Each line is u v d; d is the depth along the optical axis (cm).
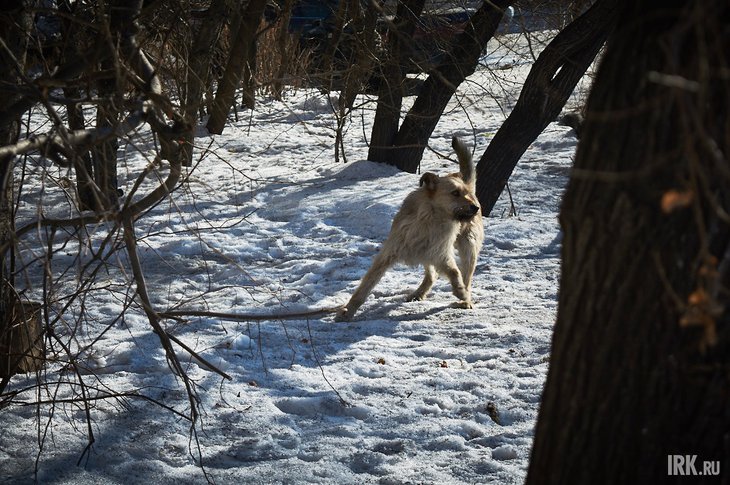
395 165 2502
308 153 2831
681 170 428
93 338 1223
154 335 1240
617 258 459
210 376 1081
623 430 473
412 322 1341
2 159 568
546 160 2684
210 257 1744
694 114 356
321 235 1903
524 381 1069
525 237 1903
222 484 808
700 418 459
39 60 945
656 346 457
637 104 439
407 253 1366
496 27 2127
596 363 477
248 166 2627
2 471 822
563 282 501
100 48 672
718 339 448
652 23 439
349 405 997
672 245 441
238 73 2150
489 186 2089
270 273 1636
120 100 640
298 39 3369
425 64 1103
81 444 884
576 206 477
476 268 1689
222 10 2008
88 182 643
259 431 930
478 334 1270
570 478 497
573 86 1998
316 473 830
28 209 1998
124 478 820
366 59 2272
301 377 1086
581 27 1895
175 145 739
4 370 1037
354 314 1389
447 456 870
